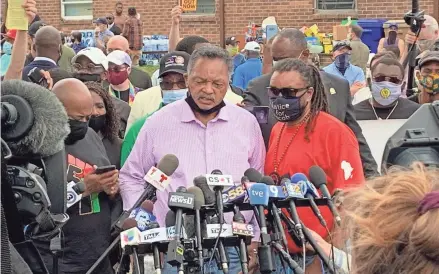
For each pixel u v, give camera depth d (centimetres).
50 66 701
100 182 410
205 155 403
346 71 922
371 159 470
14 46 491
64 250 404
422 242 136
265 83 521
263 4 1788
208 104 403
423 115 288
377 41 1608
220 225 284
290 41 541
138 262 287
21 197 246
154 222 325
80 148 427
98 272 416
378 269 141
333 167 385
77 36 1619
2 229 202
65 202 264
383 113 581
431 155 260
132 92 725
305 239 300
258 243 318
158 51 1764
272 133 414
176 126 408
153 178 352
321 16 1755
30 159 258
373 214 144
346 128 392
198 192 296
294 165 390
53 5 1936
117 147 512
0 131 229
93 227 415
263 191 293
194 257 284
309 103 393
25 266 216
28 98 253
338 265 264
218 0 1805
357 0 1734
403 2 1709
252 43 959
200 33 1825
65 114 260
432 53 536
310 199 304
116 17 1800
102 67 668
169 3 1848
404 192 144
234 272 348
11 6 435
